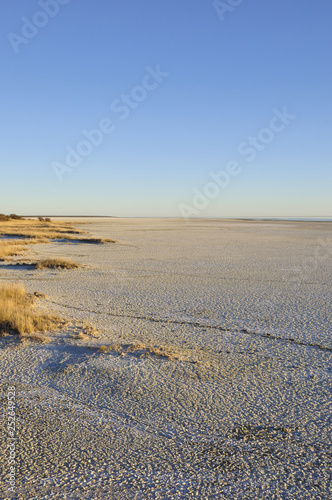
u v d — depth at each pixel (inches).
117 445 181.3
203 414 210.4
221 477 159.2
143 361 281.0
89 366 269.7
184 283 665.6
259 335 360.5
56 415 208.2
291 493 149.9
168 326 387.5
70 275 749.3
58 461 168.9
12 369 267.3
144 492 149.8
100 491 150.3
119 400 225.1
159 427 197.5
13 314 370.9
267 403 223.9
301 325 397.7
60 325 369.1
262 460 170.9
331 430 195.8
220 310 464.8
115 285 641.0
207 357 295.9
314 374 267.6
